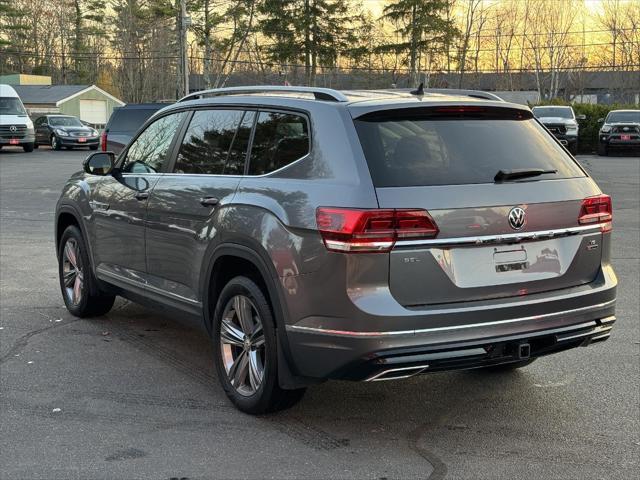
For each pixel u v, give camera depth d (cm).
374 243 383
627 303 738
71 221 702
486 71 7619
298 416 462
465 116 449
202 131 526
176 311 533
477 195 405
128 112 1711
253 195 447
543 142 464
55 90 6075
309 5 5800
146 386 514
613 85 7162
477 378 535
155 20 7494
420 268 391
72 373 539
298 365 414
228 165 488
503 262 413
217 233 468
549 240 431
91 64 8725
